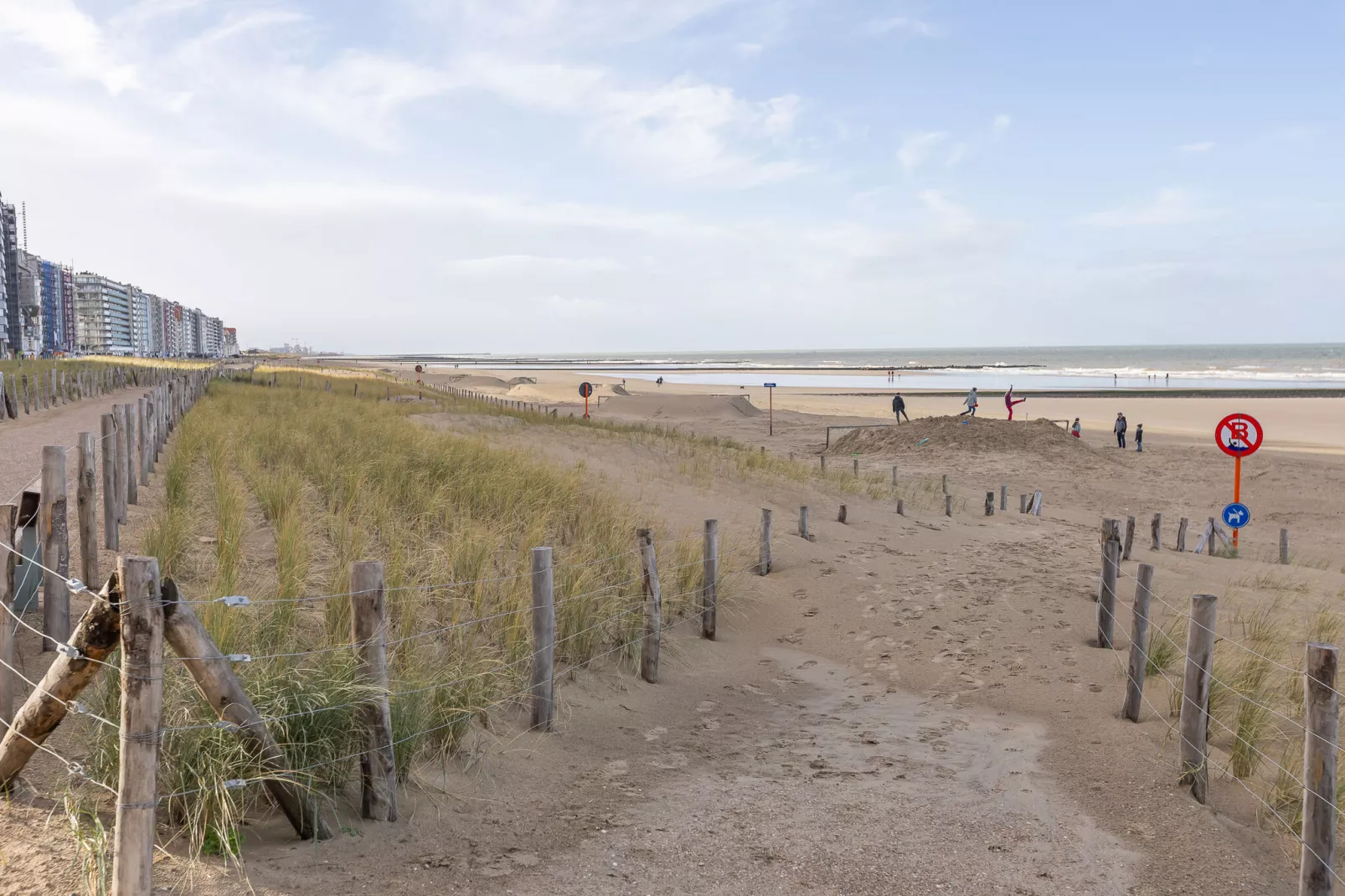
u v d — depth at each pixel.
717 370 175.62
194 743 4.18
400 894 3.89
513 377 100.19
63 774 4.39
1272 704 7.01
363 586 4.53
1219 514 23.59
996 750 6.37
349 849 4.23
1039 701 7.46
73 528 9.23
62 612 5.72
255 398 29.66
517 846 4.53
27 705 3.92
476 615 7.35
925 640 9.27
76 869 3.67
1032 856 4.70
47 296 193.12
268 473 11.53
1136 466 29.95
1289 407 56.56
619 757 6.03
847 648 9.23
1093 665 8.24
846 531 15.06
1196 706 5.59
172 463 12.58
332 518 9.88
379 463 12.99
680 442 24.55
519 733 6.10
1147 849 4.82
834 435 40.44
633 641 8.30
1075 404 60.72
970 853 4.71
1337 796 5.18
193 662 3.75
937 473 28.20
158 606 3.45
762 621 10.13
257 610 5.90
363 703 4.49
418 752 5.18
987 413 54.31
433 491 11.76
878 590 11.18
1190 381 98.50
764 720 7.12
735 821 5.00
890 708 7.48
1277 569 15.21
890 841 4.82
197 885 3.73
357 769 4.76
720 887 4.24
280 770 4.12
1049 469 29.11
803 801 5.34
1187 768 5.62
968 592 11.02
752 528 14.09
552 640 6.26
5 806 4.06
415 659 5.88
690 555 10.54
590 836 4.71
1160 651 7.99
